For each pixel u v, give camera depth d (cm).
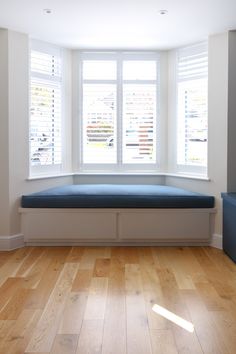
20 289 326
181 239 458
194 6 362
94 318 274
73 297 311
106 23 414
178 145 516
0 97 430
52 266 386
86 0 350
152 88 526
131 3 356
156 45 499
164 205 451
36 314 280
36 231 455
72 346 237
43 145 489
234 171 441
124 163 532
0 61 428
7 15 389
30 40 465
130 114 528
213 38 450
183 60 504
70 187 495
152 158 532
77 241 461
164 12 380
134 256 422
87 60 521
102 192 460
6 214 441
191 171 498
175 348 235
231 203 401
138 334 252
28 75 457
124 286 335
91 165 531
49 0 349
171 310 288
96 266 388
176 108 515
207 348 236
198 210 453
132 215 453
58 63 505
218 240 452
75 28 431
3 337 247
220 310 288
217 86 448
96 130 528
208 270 377
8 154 438
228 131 438
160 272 371
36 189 475
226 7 366
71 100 525
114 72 524
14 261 401
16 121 445
